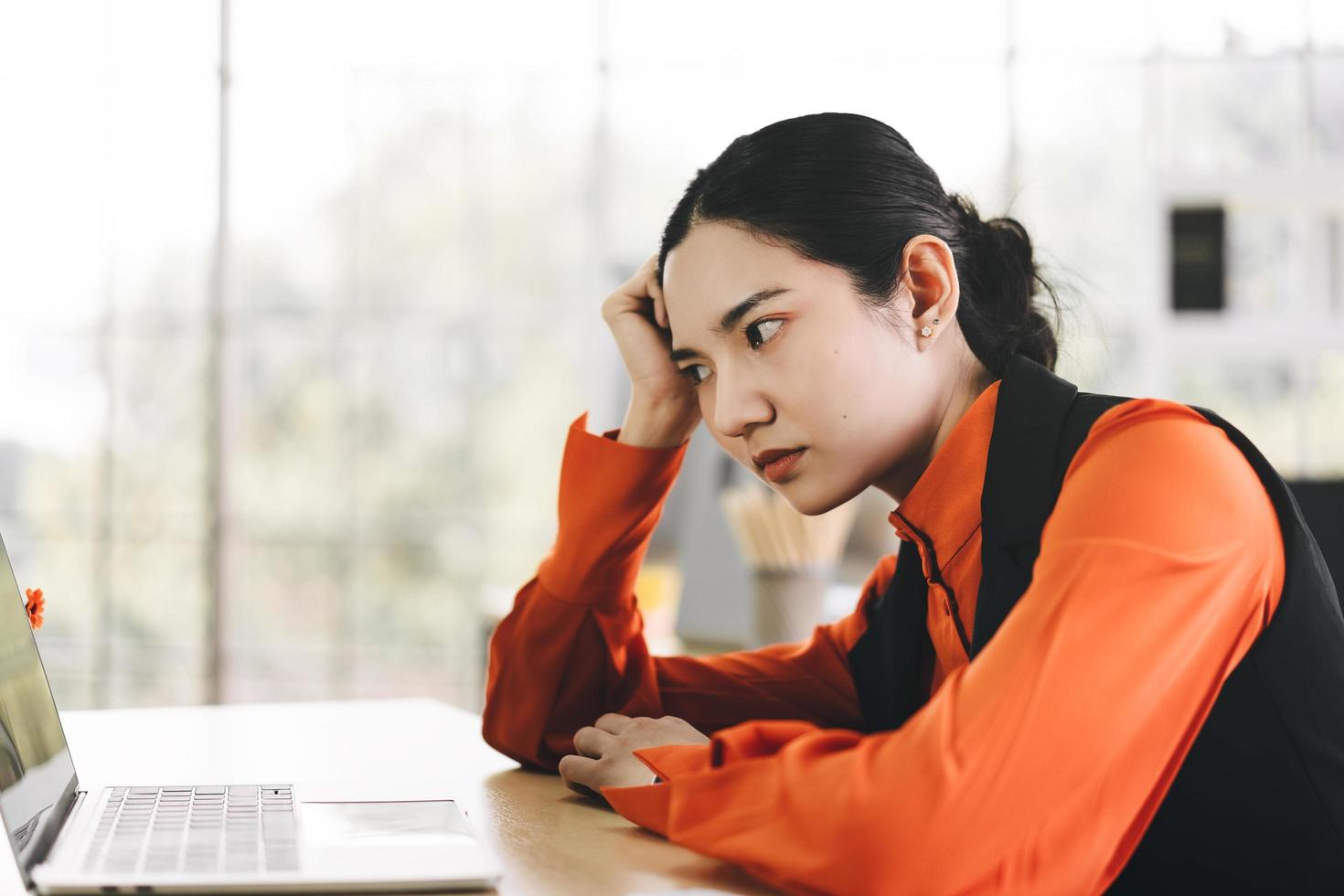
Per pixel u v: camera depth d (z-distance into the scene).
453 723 1.32
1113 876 0.73
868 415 0.87
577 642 1.12
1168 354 4.21
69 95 5.21
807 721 1.18
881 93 4.89
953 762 0.64
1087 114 4.80
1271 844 0.79
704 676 1.19
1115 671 0.66
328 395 5.34
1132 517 0.70
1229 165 4.75
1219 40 4.76
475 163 5.30
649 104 5.13
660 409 1.10
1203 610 0.70
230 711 1.40
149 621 5.24
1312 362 4.40
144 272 5.25
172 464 5.25
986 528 0.84
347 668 5.31
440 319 5.34
